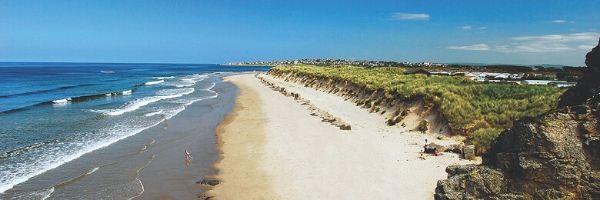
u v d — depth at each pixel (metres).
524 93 32.69
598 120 10.80
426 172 19.70
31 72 159.88
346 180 19.28
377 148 24.73
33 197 18.25
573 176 10.67
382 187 18.08
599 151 10.57
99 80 111.00
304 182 19.39
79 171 22.19
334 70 81.31
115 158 24.91
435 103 30.27
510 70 87.19
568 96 12.97
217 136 31.23
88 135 31.64
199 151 26.61
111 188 19.56
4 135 31.61
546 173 10.91
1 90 75.56
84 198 18.23
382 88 41.81
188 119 39.53
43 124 36.59
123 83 97.50
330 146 25.88
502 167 11.79
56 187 19.58
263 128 33.38
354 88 51.31
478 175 12.00
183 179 20.86
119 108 47.75
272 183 19.58
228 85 88.12
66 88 80.31
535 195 11.06
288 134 30.33
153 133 32.56
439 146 23.25
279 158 23.80
